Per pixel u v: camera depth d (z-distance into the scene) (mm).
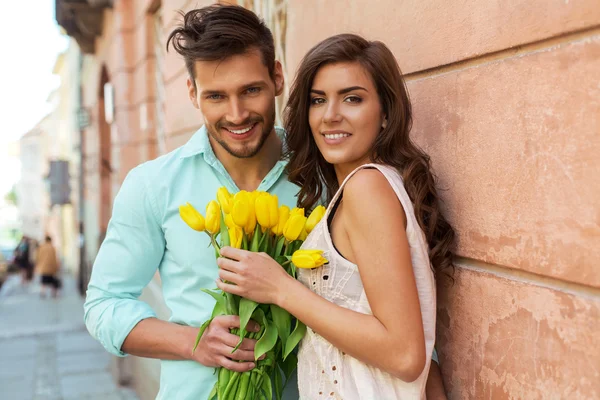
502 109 1172
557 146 1021
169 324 1459
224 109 1403
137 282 1564
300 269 1272
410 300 1068
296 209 1308
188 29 1406
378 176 1141
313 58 1244
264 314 1298
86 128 12359
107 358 7184
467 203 1294
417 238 1146
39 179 38719
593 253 943
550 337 1053
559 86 1016
